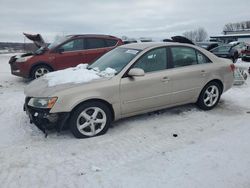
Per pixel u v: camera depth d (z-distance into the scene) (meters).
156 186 3.36
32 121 4.83
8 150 4.36
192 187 3.34
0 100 7.42
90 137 4.80
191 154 4.16
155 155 4.15
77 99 4.58
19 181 3.52
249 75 11.58
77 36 9.96
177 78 5.53
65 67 9.79
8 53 31.80
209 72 6.02
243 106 6.60
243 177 3.54
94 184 3.43
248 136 4.80
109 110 4.93
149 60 5.32
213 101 6.31
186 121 5.56
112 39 10.43
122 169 3.77
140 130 5.11
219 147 4.38
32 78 9.93
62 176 3.62
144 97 5.21
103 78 4.90
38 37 11.97
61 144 4.54
